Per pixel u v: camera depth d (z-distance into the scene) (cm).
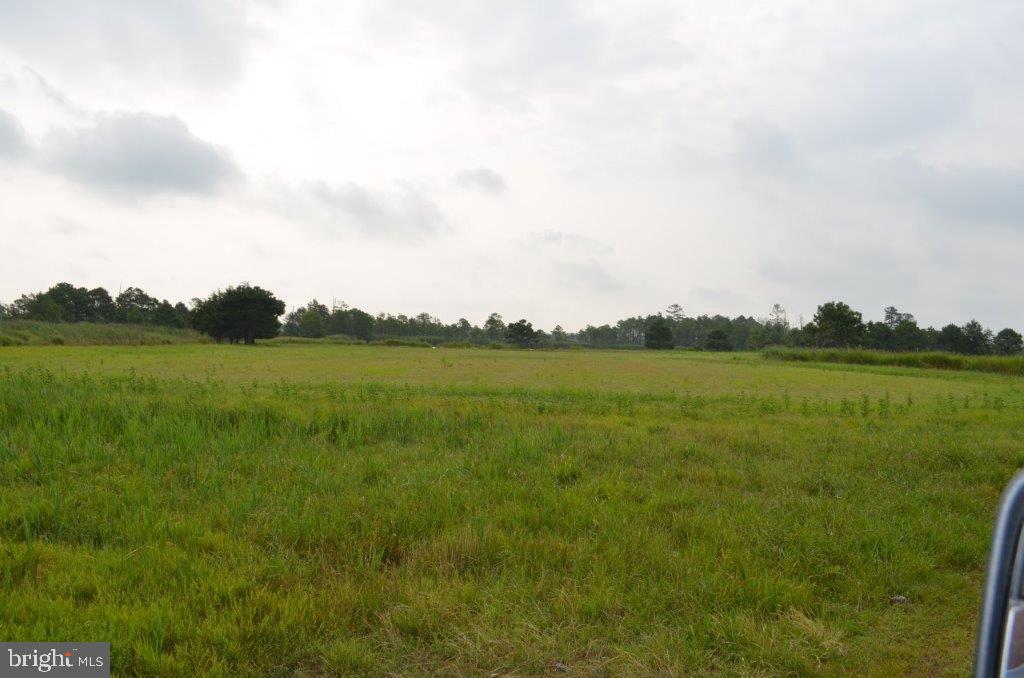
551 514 644
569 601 455
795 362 5428
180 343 8225
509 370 3291
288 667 383
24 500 621
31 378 1304
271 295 9394
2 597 427
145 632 397
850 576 525
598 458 907
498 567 520
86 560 499
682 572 507
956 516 676
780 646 408
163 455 793
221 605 440
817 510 679
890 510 693
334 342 11519
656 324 13550
